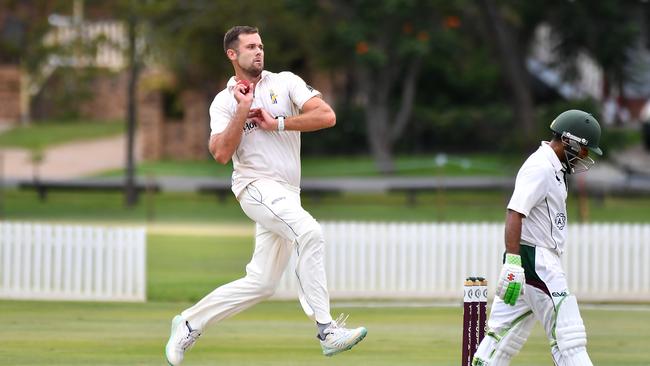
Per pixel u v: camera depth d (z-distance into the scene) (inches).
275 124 1084.5
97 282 1893.5
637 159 5374.0
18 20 4308.6
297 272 1095.0
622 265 2006.6
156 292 1958.7
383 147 5014.8
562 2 4163.4
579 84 4586.6
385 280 1980.8
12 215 3619.6
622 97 5757.9
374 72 4963.1
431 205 4005.9
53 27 3873.0
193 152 5575.8
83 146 5816.9
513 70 4126.5
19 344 1409.9
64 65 3902.6
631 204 4040.4
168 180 4658.0
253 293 1132.5
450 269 1989.4
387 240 1974.7
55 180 4259.4
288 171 1107.9
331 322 1095.6
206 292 1968.5
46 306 1784.0
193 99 5561.0
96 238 1892.2
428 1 4350.4
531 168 1023.0
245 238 2908.5
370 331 1547.7
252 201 1103.0
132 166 3959.2
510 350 1063.6
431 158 5674.2
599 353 1393.9
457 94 6117.1
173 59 3964.1
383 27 4586.6
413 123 5831.7
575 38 4249.5
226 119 1108.5
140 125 5561.0
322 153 5792.3
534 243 1034.1
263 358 1321.4
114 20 3885.3
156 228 3164.4
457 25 4483.3
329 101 5900.6
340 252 1966.0
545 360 1331.2
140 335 1489.9
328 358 1325.0
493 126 5826.8
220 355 1341.0
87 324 1587.1
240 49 1098.1
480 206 3976.4
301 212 1091.9
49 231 1903.3
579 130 1031.0
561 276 1032.8
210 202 4060.0
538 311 1038.4
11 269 1924.2
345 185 4365.2
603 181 4525.1
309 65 5718.5
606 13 4173.2
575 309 1027.9
